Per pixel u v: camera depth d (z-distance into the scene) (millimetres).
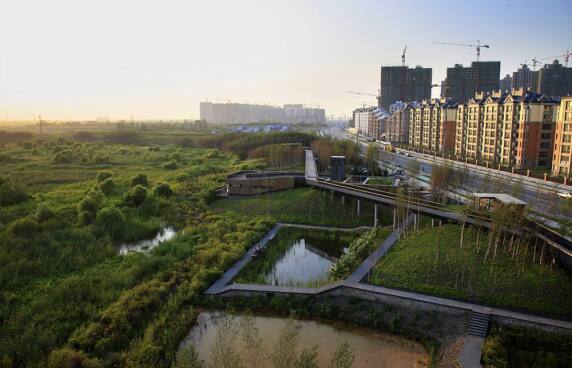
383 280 37844
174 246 49469
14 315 33594
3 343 29344
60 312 34156
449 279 36906
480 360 27891
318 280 42156
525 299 33500
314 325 34281
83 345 29625
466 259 39594
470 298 34312
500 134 104500
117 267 44125
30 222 52750
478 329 30891
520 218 39906
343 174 80375
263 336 32469
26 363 27734
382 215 62375
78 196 73625
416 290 36000
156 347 29531
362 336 32594
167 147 162500
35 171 102062
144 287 38062
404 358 29859
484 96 121312
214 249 48250
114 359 28422
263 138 148625
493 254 40188
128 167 111312
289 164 109688
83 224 57375
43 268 42719
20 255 45125
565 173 82750
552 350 28875
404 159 122750
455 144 132250
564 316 31438
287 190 77812
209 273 41625
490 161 105938
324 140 123312
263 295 37938
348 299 36406
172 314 34875
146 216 65312
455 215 47438
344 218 62906
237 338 31469
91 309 34750
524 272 36719
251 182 77562
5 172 99812
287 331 26797
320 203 67375
